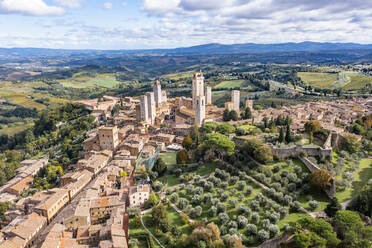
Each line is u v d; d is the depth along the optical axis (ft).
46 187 623.77
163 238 394.52
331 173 451.94
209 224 374.84
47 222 461.78
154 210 418.92
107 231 394.73
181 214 435.12
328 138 547.08
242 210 411.75
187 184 516.32
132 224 422.41
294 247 343.05
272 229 362.53
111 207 453.58
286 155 523.70
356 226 326.85
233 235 350.64
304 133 626.23
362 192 382.63
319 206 409.08
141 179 551.59
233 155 560.61
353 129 653.71
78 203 457.27
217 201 437.99
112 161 624.59
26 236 413.80
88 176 577.43
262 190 463.01
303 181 463.01
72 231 424.87
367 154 533.96
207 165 573.33
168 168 581.12
